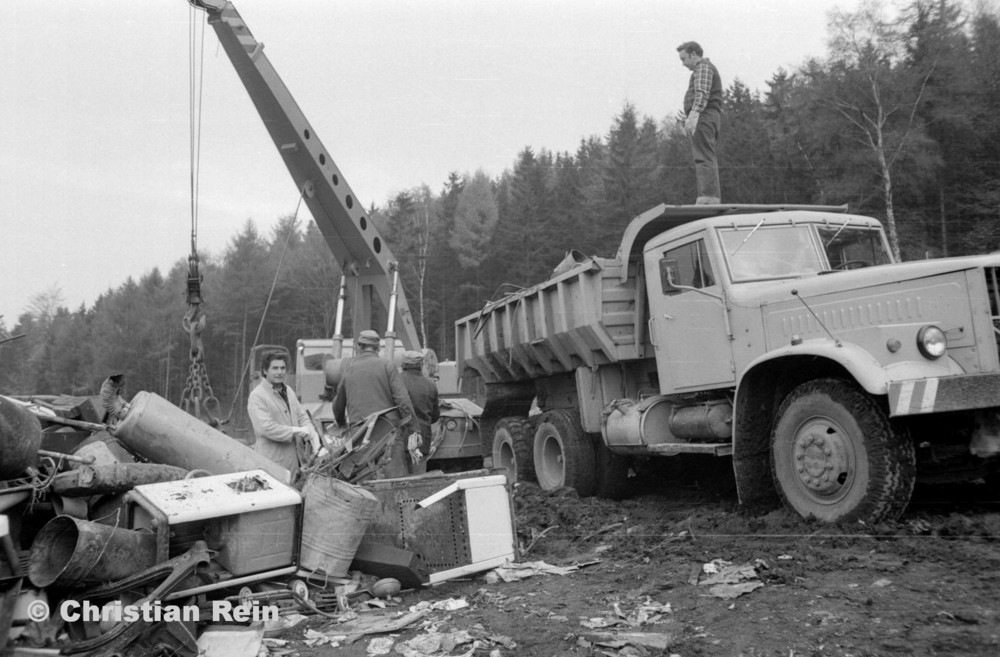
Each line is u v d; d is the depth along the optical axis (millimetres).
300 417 6051
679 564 4879
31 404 5809
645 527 6133
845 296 5570
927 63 22984
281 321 30203
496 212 27094
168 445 4984
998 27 24078
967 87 22797
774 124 26531
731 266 6539
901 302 5289
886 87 23000
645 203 25688
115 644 3568
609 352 7660
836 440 5172
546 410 9414
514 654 3605
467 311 26438
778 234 6758
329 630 4164
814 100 24125
